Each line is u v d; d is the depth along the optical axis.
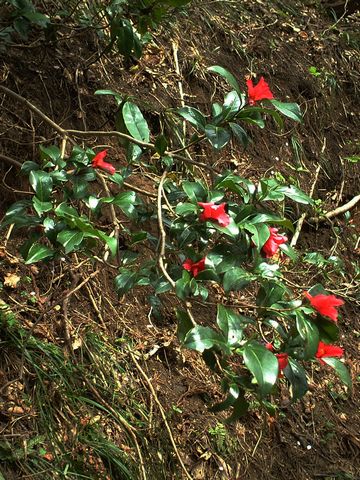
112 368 1.75
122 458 1.58
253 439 1.89
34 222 1.31
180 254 1.41
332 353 1.25
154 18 1.77
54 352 1.65
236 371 1.97
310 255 1.98
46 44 2.08
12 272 1.76
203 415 1.83
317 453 1.99
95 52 2.26
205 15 2.79
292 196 1.37
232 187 1.34
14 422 1.50
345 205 2.70
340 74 3.15
